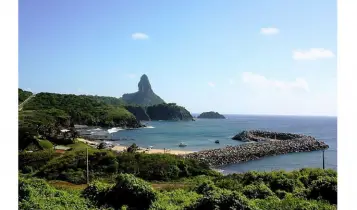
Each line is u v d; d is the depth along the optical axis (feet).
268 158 181.68
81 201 38.29
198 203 32.99
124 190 38.60
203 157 161.07
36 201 34.47
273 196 44.75
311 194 44.42
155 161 103.35
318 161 171.22
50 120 226.58
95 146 188.14
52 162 100.17
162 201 39.34
